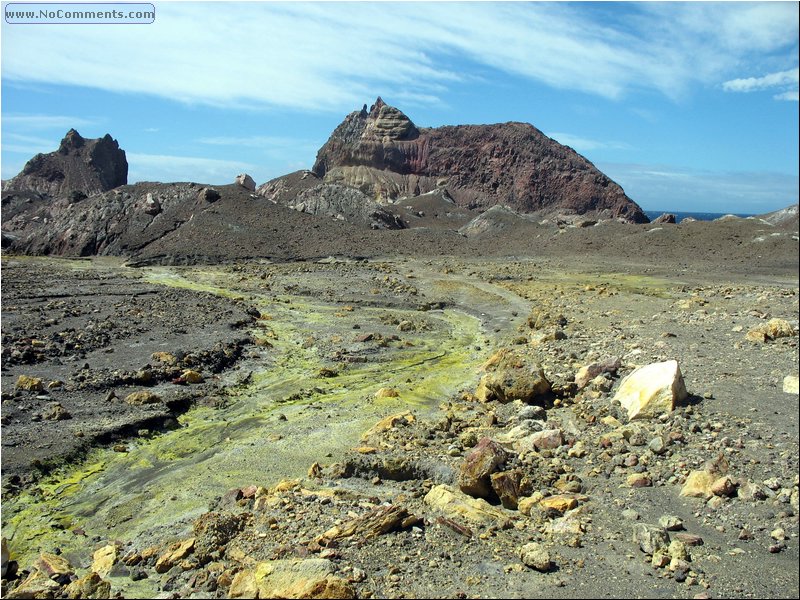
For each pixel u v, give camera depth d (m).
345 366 23.41
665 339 21.75
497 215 89.56
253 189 106.81
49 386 18.77
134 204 80.25
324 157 176.25
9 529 12.21
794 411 14.02
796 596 8.17
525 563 9.02
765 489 10.71
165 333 26.28
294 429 16.73
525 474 11.64
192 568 9.83
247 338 26.30
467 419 16.11
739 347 19.80
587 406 15.66
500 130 172.38
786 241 55.09
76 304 32.62
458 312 35.19
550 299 35.78
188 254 61.50
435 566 9.09
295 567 8.82
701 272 46.53
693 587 8.45
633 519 10.29
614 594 8.36
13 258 64.00
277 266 55.28
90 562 10.90
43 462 14.41
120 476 14.52
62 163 139.62
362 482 12.51
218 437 16.61
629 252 59.53
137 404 18.03
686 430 13.43
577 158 168.62
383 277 46.59
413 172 168.75
